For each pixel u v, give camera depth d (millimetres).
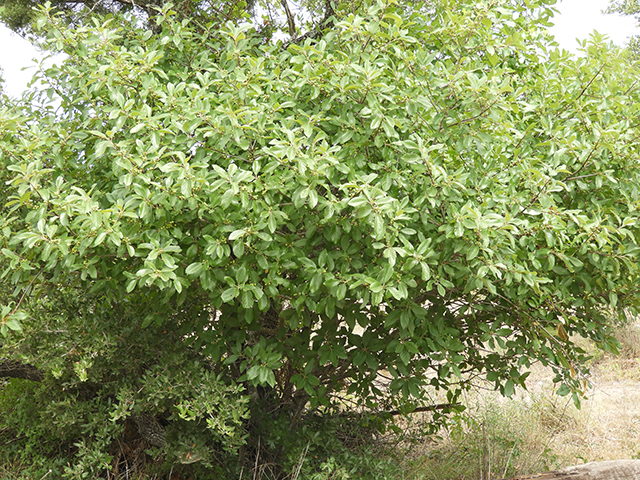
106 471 3170
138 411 2887
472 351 3260
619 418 4477
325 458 3297
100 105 2848
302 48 2467
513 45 2666
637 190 2789
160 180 2332
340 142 2379
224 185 2277
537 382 5277
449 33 2666
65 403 2996
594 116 2953
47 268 2553
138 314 3145
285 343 3064
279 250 2402
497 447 3717
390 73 2604
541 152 2838
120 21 3396
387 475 3191
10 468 3102
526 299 2787
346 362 3318
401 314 2531
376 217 2090
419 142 2281
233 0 3838
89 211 2164
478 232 2248
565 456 3854
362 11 2918
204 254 2449
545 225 2482
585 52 3006
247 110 2355
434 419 3855
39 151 2518
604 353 5820
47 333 2941
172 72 2920
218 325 2885
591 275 2824
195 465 3180
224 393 2764
